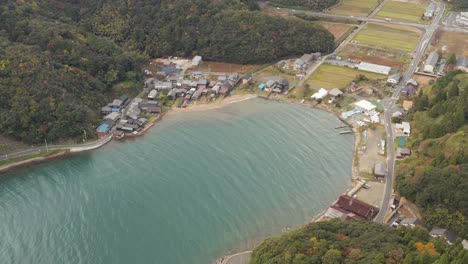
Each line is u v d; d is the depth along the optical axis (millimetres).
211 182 115750
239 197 110375
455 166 98625
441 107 128000
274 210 106188
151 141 135125
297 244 76875
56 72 140750
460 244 72938
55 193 112750
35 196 111688
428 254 67062
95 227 101625
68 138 132375
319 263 71938
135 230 100625
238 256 93000
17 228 101250
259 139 135625
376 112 147375
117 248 95875
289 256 74500
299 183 115750
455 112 117312
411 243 74125
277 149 130500
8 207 107812
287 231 99438
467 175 93438
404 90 157500
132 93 159750
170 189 113312
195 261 92500
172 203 108562
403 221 97312
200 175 118625
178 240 97812
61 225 102188
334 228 84000
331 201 109375
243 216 104312
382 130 137625
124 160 125938
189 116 149250
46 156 126688
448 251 69812
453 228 91188
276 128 141750
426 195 96125
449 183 93688
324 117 148125
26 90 131375
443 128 117625
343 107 152125
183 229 100750
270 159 125625
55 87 135625
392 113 146250
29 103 129500
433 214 94250
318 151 129875
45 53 147000
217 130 140625
